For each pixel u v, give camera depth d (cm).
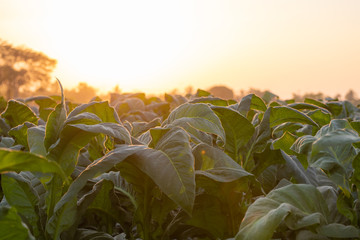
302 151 147
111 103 536
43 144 152
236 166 143
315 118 249
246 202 172
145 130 211
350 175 136
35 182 163
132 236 170
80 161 201
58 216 139
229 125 177
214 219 156
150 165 126
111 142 179
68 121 143
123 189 173
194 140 163
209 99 256
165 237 151
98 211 169
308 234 123
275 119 198
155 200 149
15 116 248
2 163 94
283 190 133
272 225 111
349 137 130
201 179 151
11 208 99
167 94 460
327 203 143
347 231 115
